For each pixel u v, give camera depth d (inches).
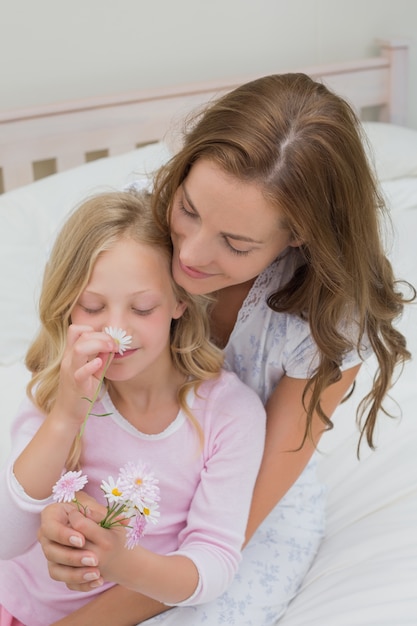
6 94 95.9
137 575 43.9
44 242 84.4
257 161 41.7
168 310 47.2
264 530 56.1
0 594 51.6
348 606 51.3
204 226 43.0
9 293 79.9
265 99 43.4
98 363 43.1
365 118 119.6
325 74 109.3
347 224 44.9
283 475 52.9
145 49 101.5
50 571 41.5
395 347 52.2
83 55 98.3
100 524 41.3
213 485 49.7
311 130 42.8
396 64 112.3
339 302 47.2
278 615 53.2
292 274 50.3
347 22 112.9
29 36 94.9
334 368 50.4
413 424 66.6
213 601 51.6
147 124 99.3
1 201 86.7
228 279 45.0
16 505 45.9
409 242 91.2
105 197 48.0
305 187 42.3
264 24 107.7
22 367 76.6
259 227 42.7
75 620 49.4
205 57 105.4
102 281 45.4
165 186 45.9
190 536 49.4
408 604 50.2
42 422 50.2
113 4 97.9
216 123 43.1
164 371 49.8
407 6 115.3
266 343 52.9
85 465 50.6
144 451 50.2
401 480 62.1
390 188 100.7
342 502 61.7
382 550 55.8
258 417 51.2
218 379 51.4
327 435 66.8
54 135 95.0
